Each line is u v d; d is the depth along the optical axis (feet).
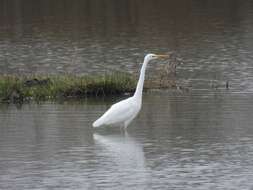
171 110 71.36
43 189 48.01
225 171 51.34
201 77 90.43
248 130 62.69
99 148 57.62
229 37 123.75
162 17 147.74
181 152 56.24
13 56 108.17
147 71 94.89
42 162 53.93
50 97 78.28
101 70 95.55
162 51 111.34
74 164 53.36
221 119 66.95
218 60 102.53
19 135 61.77
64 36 127.34
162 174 50.88
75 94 79.05
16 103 75.97
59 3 166.61
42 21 144.05
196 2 167.12
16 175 50.96
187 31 131.23
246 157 54.70
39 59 105.29
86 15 151.02
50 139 60.39
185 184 48.67
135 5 163.22
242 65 98.43
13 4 165.58
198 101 75.66
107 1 168.76
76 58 105.70
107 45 117.50
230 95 78.74
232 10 155.33
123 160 54.24
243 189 47.55
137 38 124.67
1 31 133.39
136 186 48.39
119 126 64.85
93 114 69.62
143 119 67.72
